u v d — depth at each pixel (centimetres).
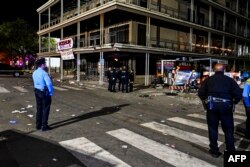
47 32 3922
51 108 1109
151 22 2961
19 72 3319
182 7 3406
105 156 535
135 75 2766
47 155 535
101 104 1259
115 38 3000
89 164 491
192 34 3572
